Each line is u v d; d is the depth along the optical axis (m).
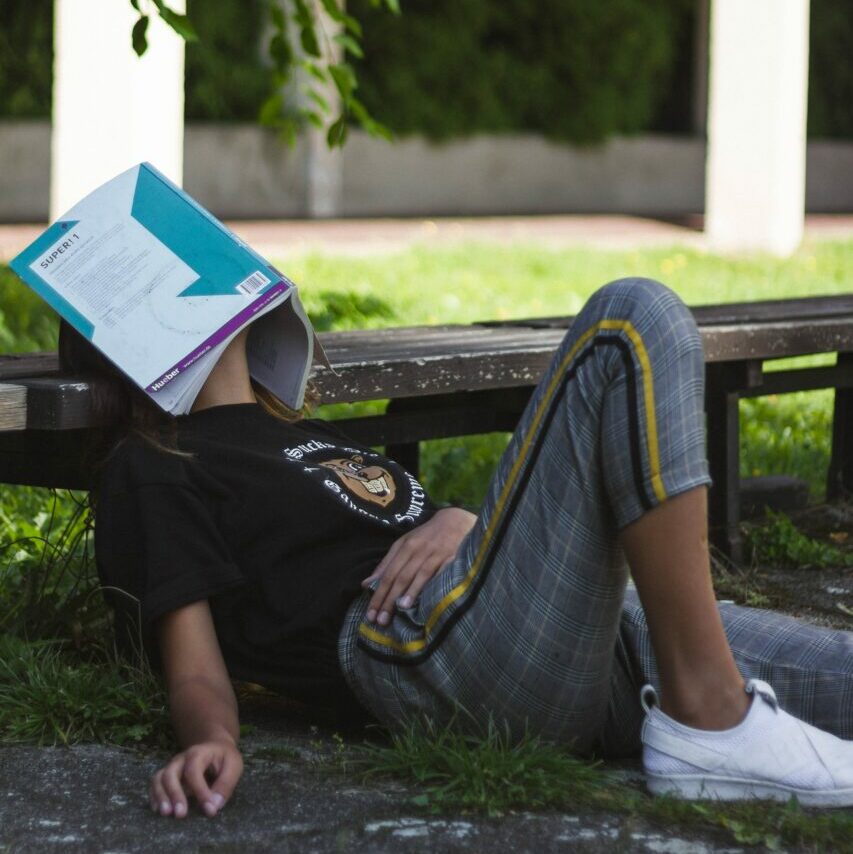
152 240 4.23
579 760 3.87
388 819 3.55
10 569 5.61
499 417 6.40
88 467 4.60
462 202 28.53
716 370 6.66
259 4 25.33
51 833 3.46
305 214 26.38
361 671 3.88
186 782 3.55
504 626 3.60
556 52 29.00
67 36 14.27
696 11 30.92
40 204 24.00
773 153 19.72
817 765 3.60
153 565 3.82
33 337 11.30
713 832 3.52
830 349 6.74
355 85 7.82
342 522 4.04
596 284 16.80
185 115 25.44
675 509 3.36
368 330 6.60
